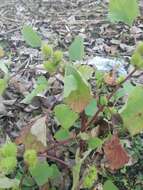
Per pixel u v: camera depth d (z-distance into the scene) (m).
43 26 0.94
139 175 0.56
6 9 1.04
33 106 0.64
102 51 0.82
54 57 0.41
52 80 0.66
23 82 0.70
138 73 0.69
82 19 0.97
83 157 0.44
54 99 0.63
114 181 0.55
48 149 0.46
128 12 0.38
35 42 0.41
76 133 0.51
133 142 0.59
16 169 0.51
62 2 1.07
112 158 0.42
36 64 0.76
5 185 0.38
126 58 0.77
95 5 1.04
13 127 0.61
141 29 0.90
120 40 0.86
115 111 0.46
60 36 0.89
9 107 0.64
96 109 0.45
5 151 0.36
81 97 0.38
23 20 0.98
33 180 0.49
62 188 0.50
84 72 0.44
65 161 0.53
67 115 0.43
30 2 1.07
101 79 0.47
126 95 0.48
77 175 0.41
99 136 0.49
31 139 0.41
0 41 0.87
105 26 0.92
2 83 0.43
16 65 0.76
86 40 0.86
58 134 0.47
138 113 0.39
